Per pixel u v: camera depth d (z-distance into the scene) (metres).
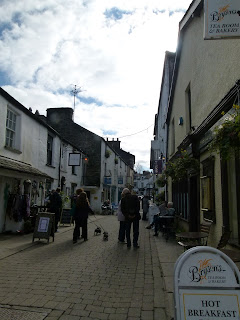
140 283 4.90
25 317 3.54
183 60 10.42
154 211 11.03
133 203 8.14
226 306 2.60
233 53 5.27
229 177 5.59
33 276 5.23
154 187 29.22
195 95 8.44
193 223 8.91
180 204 11.34
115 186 34.50
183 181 10.48
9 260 6.39
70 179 19.77
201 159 7.75
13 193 10.48
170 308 3.81
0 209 9.77
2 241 8.58
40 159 13.74
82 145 26.16
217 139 4.01
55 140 16.20
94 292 4.46
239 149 3.91
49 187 15.02
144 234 10.99
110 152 29.09
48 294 4.34
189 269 2.68
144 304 4.00
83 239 9.43
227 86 5.59
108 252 7.38
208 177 6.72
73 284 4.81
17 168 9.82
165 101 16.88
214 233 6.38
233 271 2.67
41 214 8.90
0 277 5.14
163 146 18.66
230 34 4.08
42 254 7.04
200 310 2.60
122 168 40.38
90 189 25.39
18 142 11.41
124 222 8.93
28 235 10.02
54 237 9.80
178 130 11.67
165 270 5.58
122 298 4.22
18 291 4.46
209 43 6.93
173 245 8.35
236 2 4.12
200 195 7.69
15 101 10.84
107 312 3.73
